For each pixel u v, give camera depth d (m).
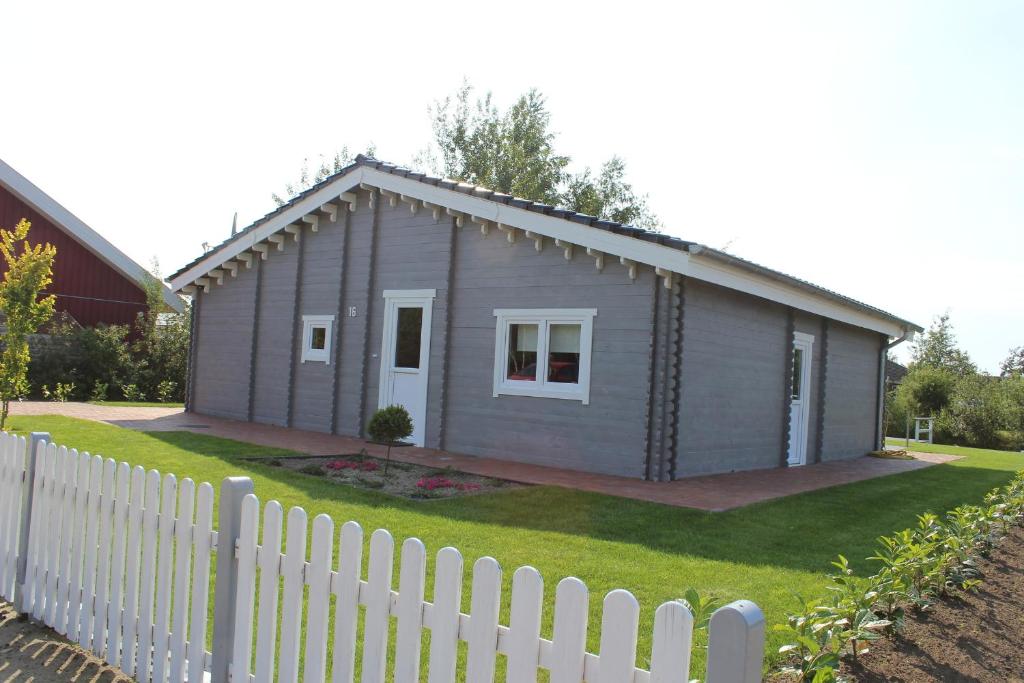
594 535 6.36
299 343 14.52
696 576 5.28
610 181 39.97
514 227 11.09
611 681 2.07
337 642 2.85
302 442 11.92
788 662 3.81
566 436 10.62
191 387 16.78
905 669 3.79
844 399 15.80
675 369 9.83
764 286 11.05
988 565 6.16
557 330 10.92
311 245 14.45
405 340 12.84
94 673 3.87
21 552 4.62
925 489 10.71
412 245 12.71
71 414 14.73
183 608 3.50
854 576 5.51
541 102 38.25
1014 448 28.42
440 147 39.16
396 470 9.66
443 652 2.51
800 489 9.91
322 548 2.91
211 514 3.41
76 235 22.45
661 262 9.38
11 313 11.56
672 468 9.90
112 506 4.02
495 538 6.08
